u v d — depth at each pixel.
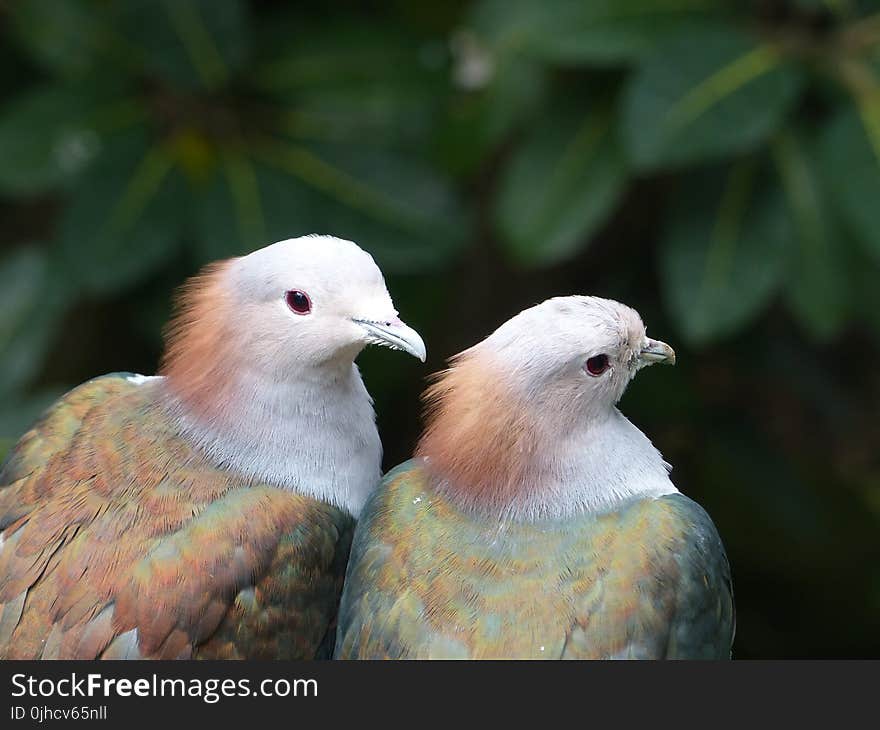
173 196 11.07
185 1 11.11
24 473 8.05
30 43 11.24
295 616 7.62
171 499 7.64
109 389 8.54
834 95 10.84
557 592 6.93
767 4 11.05
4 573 7.50
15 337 11.05
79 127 11.12
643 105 10.23
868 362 13.46
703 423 12.16
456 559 7.14
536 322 7.41
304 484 8.01
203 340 8.12
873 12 10.94
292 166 11.30
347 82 11.57
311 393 8.04
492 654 6.80
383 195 11.21
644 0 10.99
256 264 7.97
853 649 12.24
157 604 7.29
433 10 12.38
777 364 12.55
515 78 11.34
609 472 7.49
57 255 11.28
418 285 12.37
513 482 7.34
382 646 7.01
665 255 10.74
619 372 7.52
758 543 12.12
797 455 13.05
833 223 10.68
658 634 6.90
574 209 11.06
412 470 7.70
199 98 11.48
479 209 13.45
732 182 10.78
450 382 7.62
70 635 7.25
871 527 12.50
